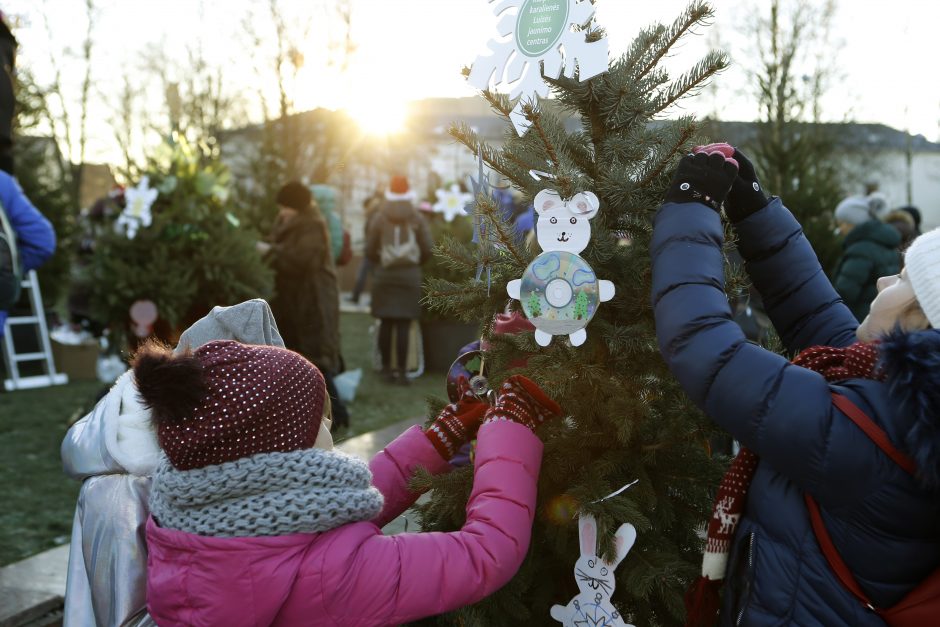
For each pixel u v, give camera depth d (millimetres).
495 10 1750
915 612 1268
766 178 10469
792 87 16672
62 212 8672
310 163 17875
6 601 3029
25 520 3975
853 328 1723
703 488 1839
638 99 1719
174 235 5137
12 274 3498
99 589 1593
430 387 7605
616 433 1770
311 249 5832
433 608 1396
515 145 1841
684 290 1412
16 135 8578
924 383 1168
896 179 30000
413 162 22781
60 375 8305
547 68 1669
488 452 1551
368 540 1393
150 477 1640
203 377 1325
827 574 1303
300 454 1349
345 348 10258
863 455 1258
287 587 1310
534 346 1800
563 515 1773
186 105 18453
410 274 7453
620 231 1800
